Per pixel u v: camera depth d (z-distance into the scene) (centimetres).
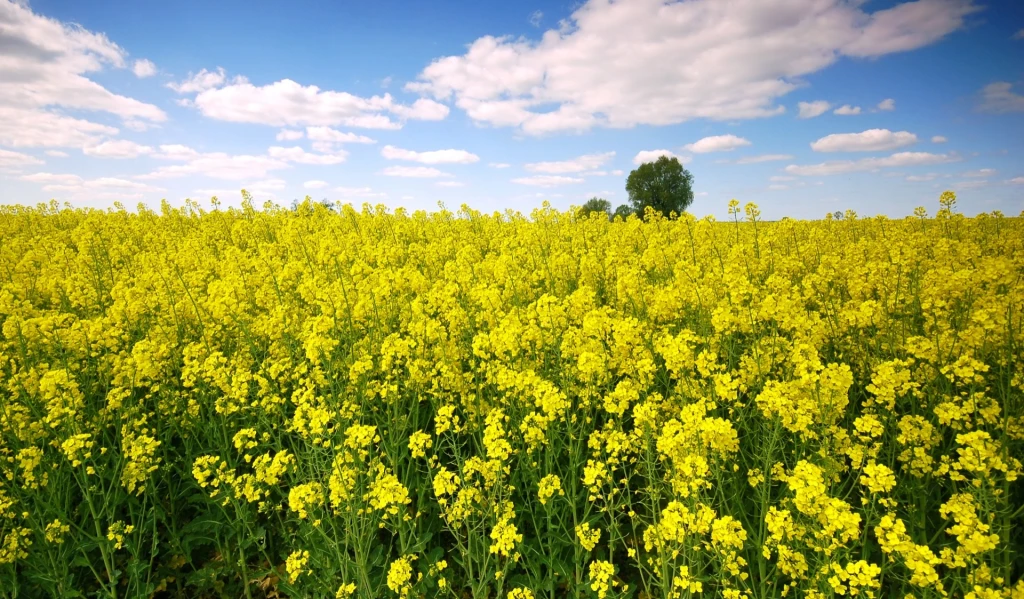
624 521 421
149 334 604
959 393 443
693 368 460
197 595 408
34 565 371
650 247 804
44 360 545
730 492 395
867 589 253
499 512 348
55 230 1398
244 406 462
